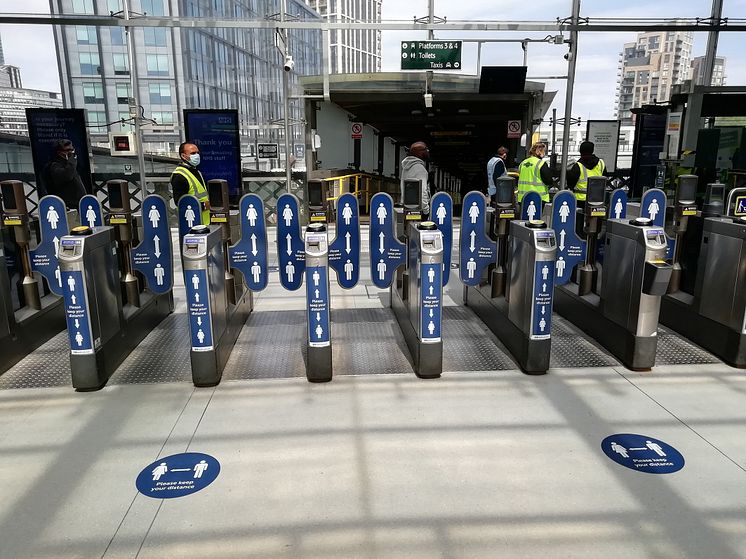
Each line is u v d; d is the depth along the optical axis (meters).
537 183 7.01
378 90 12.10
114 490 2.77
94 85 50.84
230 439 3.25
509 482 2.81
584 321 5.06
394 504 2.64
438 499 2.68
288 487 2.78
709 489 2.75
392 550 2.33
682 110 9.99
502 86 10.15
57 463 3.01
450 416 3.52
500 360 4.43
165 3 39.06
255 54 42.38
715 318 4.45
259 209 5.12
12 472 2.93
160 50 50.59
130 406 3.68
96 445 3.19
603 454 3.07
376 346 4.75
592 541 2.38
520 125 14.17
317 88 12.11
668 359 4.41
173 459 3.04
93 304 3.86
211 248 3.92
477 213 5.40
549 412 3.56
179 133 12.23
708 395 3.79
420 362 4.06
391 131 21.72
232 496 2.71
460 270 5.54
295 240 5.23
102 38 49.97
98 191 11.67
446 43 8.72
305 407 3.65
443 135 20.20
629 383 3.99
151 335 5.10
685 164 9.99
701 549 2.33
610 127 12.78
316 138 12.11
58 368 4.35
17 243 4.72
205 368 3.93
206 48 51.41
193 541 2.39
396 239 5.36
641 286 4.03
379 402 3.71
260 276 5.26
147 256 5.28
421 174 6.20
